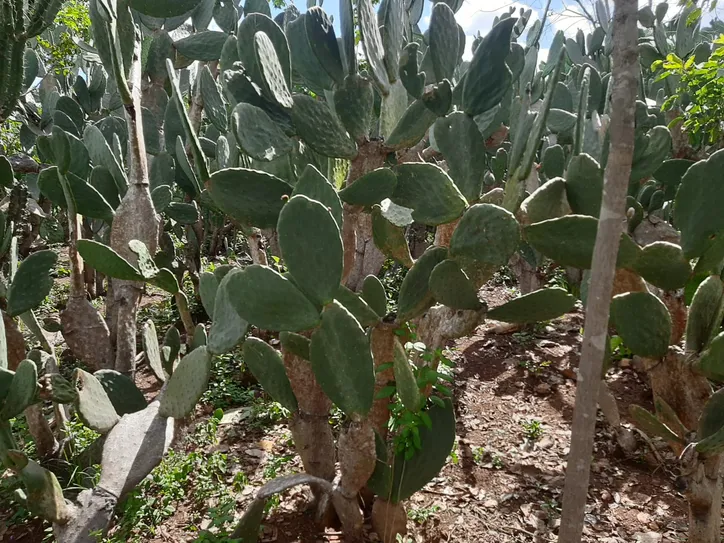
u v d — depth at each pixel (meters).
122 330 3.24
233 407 3.74
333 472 2.42
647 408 3.52
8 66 2.87
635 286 2.10
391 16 2.37
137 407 2.91
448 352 4.45
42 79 6.96
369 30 2.27
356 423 2.02
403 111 2.52
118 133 4.76
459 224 1.90
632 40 1.24
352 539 2.30
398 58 2.47
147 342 2.79
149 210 3.01
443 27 2.42
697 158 4.70
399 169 2.12
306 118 2.20
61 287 6.34
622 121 1.26
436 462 2.24
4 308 2.97
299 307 1.73
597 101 4.59
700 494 2.00
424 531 2.49
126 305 3.24
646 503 2.72
